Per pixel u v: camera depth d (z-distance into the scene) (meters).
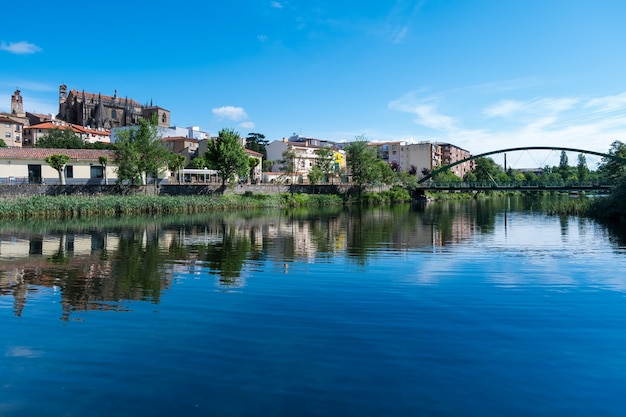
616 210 44.62
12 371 7.89
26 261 18.77
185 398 6.95
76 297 12.77
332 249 22.62
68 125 136.62
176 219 42.31
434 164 157.12
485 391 7.27
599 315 11.32
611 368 8.17
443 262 18.86
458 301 12.55
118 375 7.74
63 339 9.41
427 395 7.12
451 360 8.47
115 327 10.18
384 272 16.56
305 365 8.17
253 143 133.62
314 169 93.00
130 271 16.59
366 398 7.00
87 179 60.06
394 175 104.25
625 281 15.29
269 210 59.22
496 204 84.75
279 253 21.16
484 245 24.73
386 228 34.75
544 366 8.25
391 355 8.68
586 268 17.67
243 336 9.62
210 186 64.75
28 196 45.72
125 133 57.12
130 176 56.12
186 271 16.62
